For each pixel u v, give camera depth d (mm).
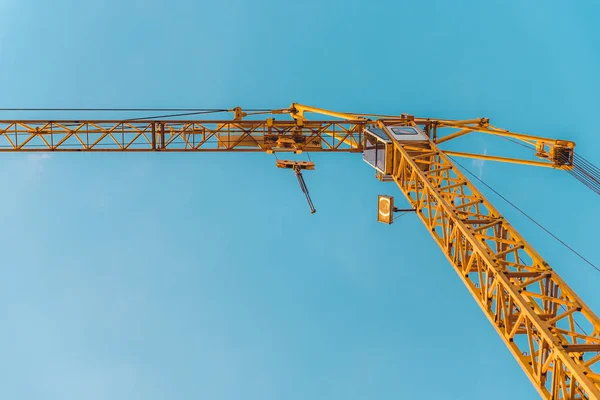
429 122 38906
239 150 39719
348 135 38812
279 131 39188
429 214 28859
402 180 32531
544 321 20953
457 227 26406
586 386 18016
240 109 41188
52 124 39469
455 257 26516
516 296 21750
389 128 35188
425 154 32469
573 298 22344
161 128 39656
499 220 26438
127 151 39906
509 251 24656
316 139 39281
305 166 38875
